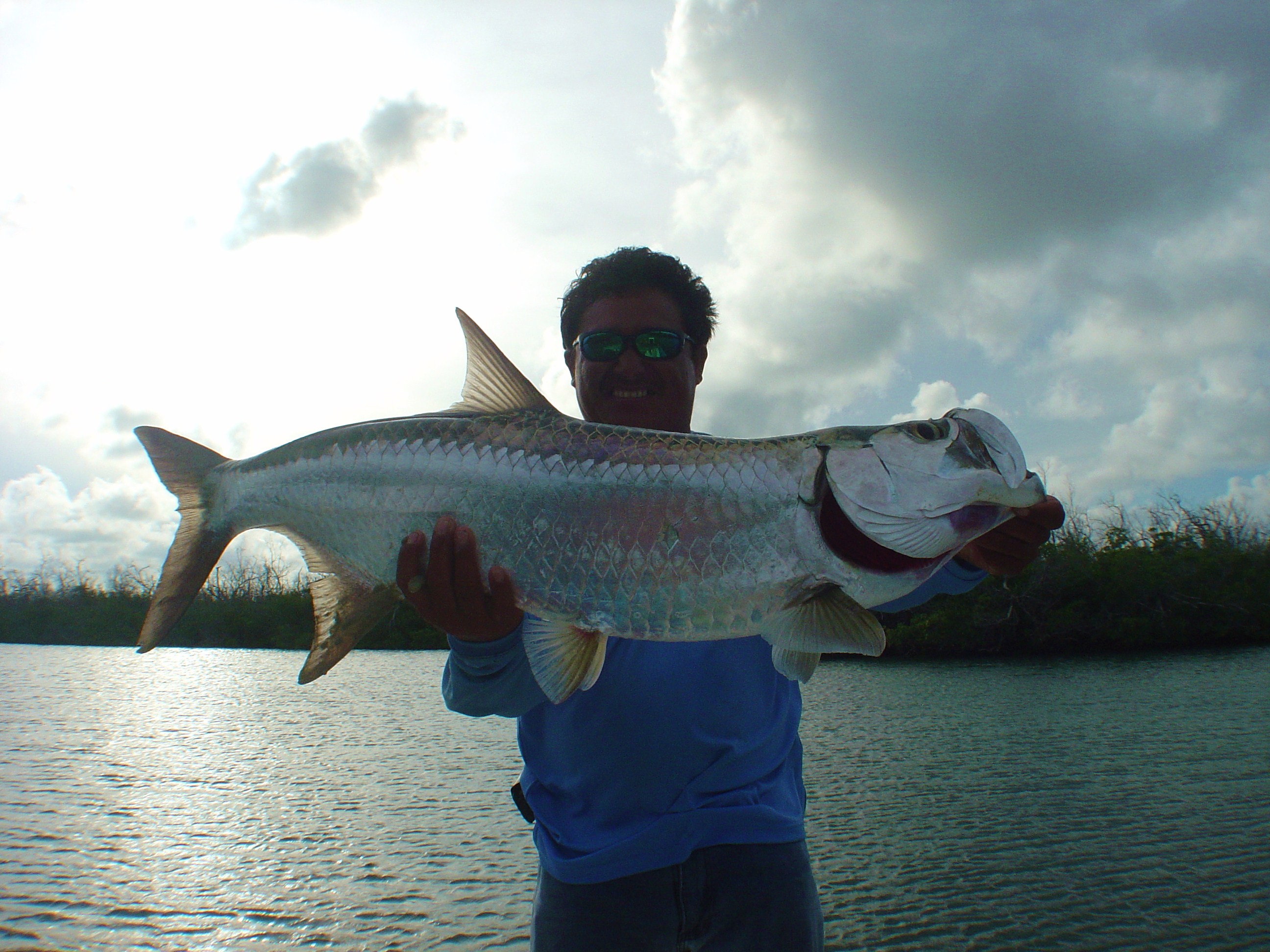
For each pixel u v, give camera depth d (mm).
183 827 11797
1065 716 19297
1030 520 2947
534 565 3033
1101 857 10359
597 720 3146
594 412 4055
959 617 32938
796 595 2951
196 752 16750
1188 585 34531
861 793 13242
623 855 3072
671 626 2963
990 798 12898
